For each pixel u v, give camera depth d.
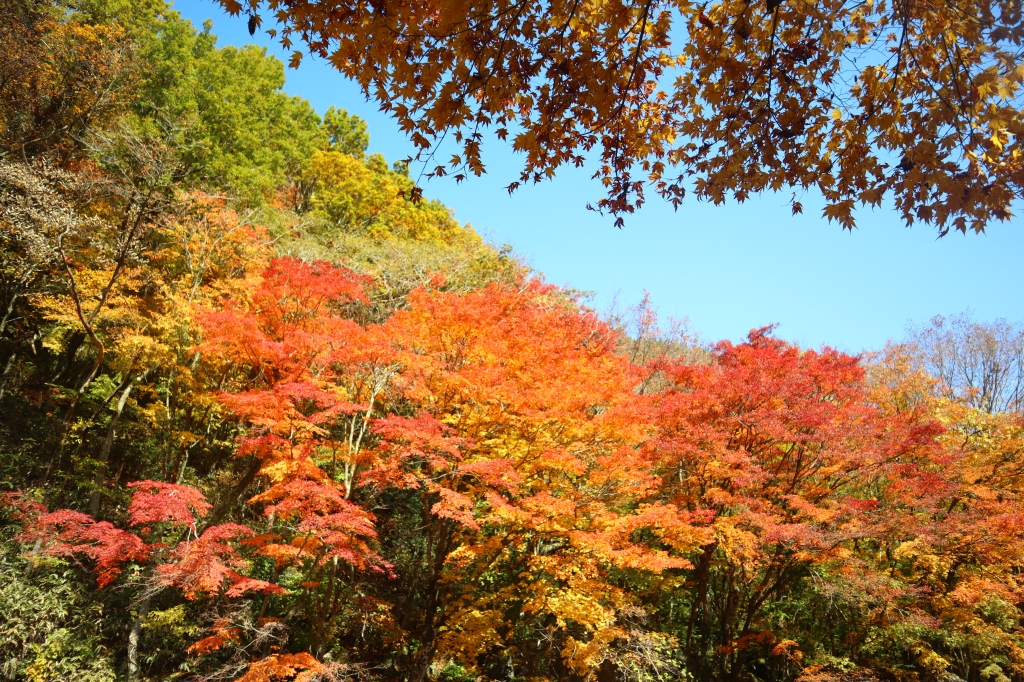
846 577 13.95
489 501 11.34
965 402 22.23
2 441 14.62
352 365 12.45
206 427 17.69
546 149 5.08
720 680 14.98
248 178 23.86
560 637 14.16
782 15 4.34
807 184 4.71
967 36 3.89
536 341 14.35
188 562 9.91
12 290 16.28
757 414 13.77
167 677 11.51
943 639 15.01
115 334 15.41
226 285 16.34
